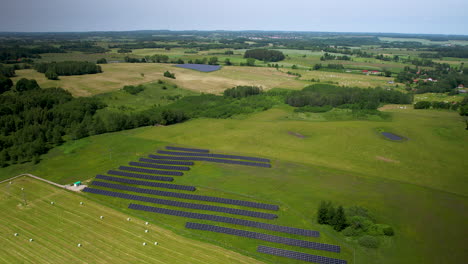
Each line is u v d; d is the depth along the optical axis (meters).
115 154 97.19
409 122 121.38
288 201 66.88
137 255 52.59
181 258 51.69
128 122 121.56
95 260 51.75
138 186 76.25
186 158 91.19
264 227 58.34
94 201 70.06
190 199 69.06
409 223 58.72
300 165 84.69
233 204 66.31
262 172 80.88
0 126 107.94
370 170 81.44
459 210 62.88
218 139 106.81
